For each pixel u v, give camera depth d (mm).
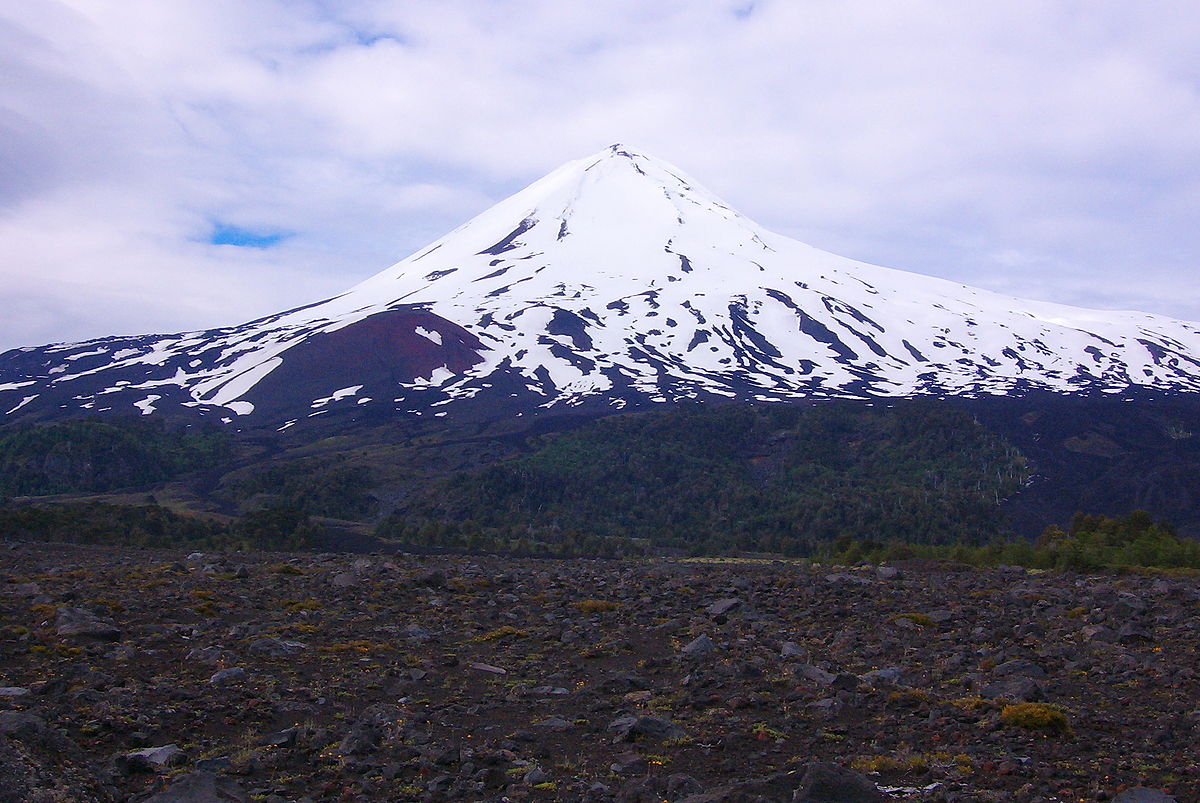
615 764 11750
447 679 16172
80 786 9523
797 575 32906
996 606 25312
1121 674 17219
